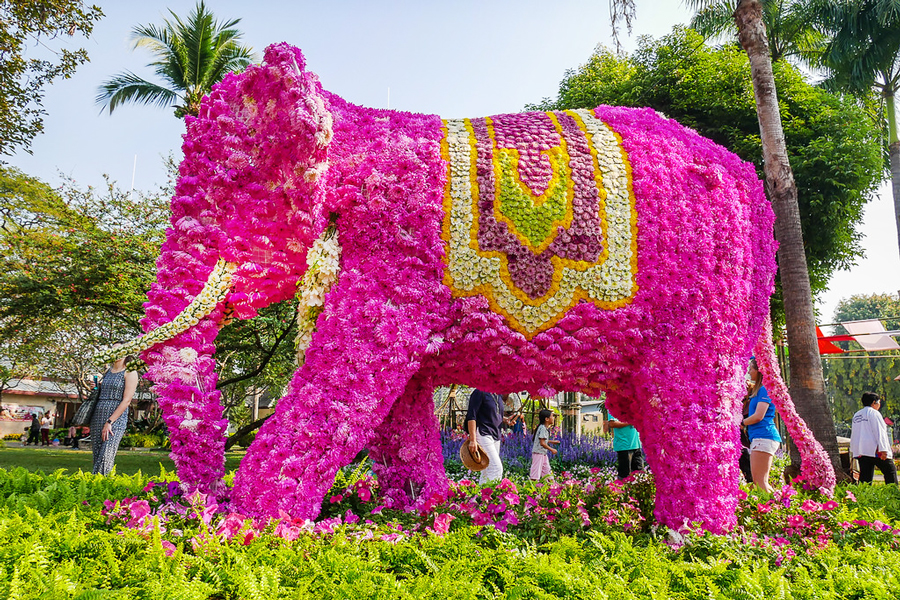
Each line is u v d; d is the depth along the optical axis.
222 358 12.93
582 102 14.14
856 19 12.03
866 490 5.60
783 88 12.34
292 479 2.62
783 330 12.96
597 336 3.03
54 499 3.30
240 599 1.90
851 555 2.95
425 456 3.59
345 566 2.17
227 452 13.95
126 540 2.30
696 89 12.32
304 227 2.91
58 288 11.95
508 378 3.09
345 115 3.23
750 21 7.84
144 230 13.37
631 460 6.72
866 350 13.23
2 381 26.36
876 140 13.02
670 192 3.20
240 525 2.46
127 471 8.86
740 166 3.61
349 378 2.77
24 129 11.10
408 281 2.94
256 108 2.96
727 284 3.20
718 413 3.05
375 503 3.51
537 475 8.07
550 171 3.11
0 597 1.66
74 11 10.40
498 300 2.99
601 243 3.06
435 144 3.14
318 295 2.95
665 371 3.04
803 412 7.19
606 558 2.54
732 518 3.04
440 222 3.02
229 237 2.91
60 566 2.00
